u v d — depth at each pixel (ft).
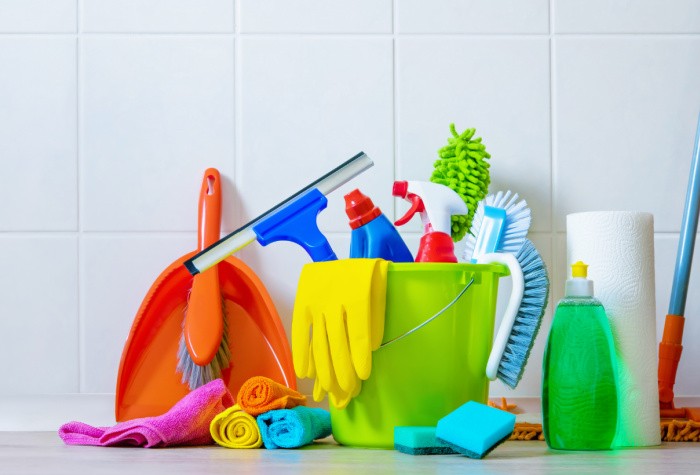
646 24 4.29
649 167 4.25
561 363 3.11
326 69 4.23
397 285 3.06
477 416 2.91
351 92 4.23
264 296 3.98
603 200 4.24
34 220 4.15
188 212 4.18
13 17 4.20
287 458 2.90
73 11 4.22
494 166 4.23
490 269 3.15
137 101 4.21
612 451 3.09
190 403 3.26
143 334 4.02
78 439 3.35
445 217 3.34
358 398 3.13
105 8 4.22
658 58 4.29
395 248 3.26
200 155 4.19
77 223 4.16
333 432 3.28
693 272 4.23
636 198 4.24
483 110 4.24
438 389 3.09
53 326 4.12
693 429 3.41
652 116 4.27
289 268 4.17
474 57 4.25
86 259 4.15
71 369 4.11
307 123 4.22
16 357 4.10
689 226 3.87
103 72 4.21
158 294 4.02
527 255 3.30
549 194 4.23
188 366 3.89
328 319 3.04
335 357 3.02
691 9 4.29
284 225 3.22
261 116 4.21
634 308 3.24
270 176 4.20
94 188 4.17
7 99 4.19
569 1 4.27
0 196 4.15
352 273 3.00
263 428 3.17
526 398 4.15
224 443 3.21
